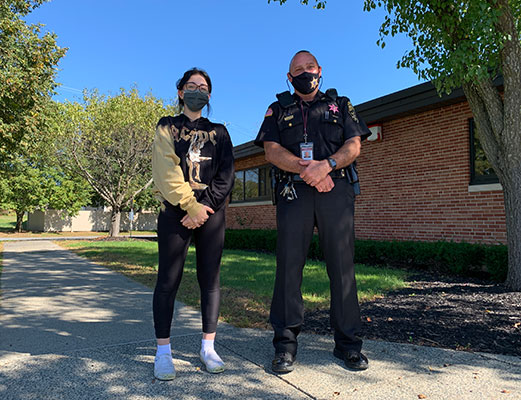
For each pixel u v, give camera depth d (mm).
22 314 4039
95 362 2590
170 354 2428
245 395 2113
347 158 2498
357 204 9492
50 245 14922
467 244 6449
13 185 25938
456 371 2430
